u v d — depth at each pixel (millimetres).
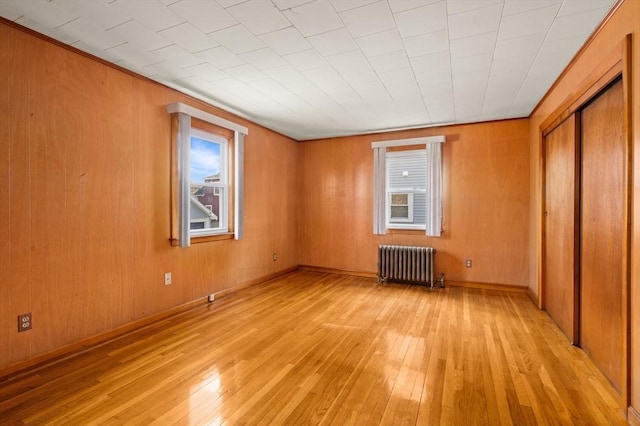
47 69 2408
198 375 2242
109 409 1854
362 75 3082
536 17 2137
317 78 3166
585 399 1962
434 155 4789
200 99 3764
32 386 2082
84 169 2656
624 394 1796
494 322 3291
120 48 2578
